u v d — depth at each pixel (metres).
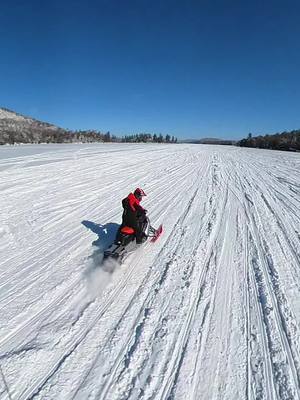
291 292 6.19
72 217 9.58
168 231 9.02
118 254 6.41
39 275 6.30
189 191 13.87
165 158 25.78
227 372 4.25
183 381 4.07
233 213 10.94
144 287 6.12
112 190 12.99
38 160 18.17
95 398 3.77
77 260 7.00
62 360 4.27
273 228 9.63
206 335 4.90
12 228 8.41
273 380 4.17
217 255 7.65
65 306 5.40
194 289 6.14
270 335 4.98
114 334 4.80
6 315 5.07
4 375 3.98
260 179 18.12
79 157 21.06
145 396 3.83
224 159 29.28
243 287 6.30
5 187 11.84
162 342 4.70
